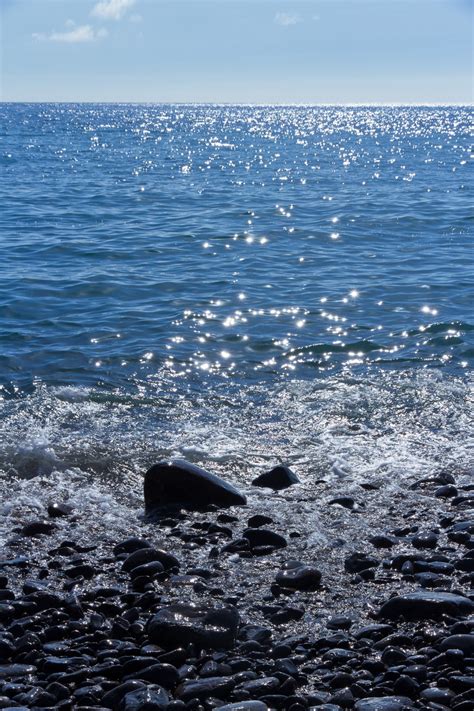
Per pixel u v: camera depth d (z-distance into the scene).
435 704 5.34
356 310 12.30
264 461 8.03
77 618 6.05
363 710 5.29
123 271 14.99
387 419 8.73
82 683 5.53
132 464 7.98
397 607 6.03
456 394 9.19
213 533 6.92
